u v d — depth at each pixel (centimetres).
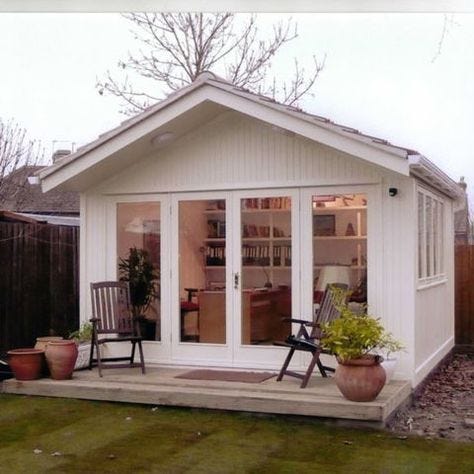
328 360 744
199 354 794
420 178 747
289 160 757
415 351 722
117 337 819
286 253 760
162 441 564
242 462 507
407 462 507
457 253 1160
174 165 806
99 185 840
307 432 589
